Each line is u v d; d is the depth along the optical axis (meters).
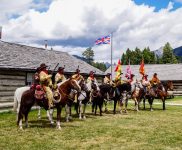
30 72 27.03
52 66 30.44
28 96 15.62
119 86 23.89
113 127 16.91
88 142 13.01
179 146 12.60
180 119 20.84
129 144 12.75
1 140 13.04
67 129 15.94
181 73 61.88
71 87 16.55
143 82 27.36
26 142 12.73
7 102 24.33
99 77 38.59
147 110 27.81
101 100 22.23
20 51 29.62
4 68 23.56
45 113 23.19
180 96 54.41
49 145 12.27
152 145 12.64
